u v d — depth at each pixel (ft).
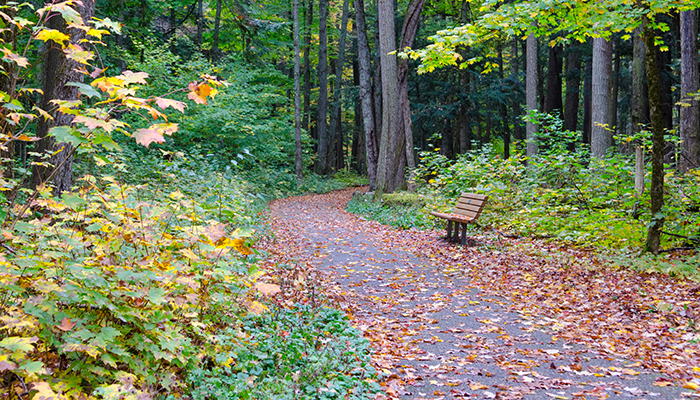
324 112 103.14
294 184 83.87
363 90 64.39
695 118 44.21
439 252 29.17
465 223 30.30
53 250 10.03
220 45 102.89
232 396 9.65
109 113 7.36
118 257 10.58
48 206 9.85
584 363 13.39
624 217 30.17
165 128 6.98
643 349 14.32
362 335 15.29
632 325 16.38
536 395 11.34
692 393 11.26
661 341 14.82
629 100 80.12
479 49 81.41
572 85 80.07
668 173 32.58
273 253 27.37
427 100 92.79
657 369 12.83
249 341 12.60
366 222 44.42
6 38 11.19
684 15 44.21
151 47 61.05
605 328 16.26
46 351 8.02
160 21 94.38
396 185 55.67
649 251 24.12
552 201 36.52
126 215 11.64
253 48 103.55
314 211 55.26
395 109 55.21
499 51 96.02
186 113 57.98
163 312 10.00
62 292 8.13
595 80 43.80
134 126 46.42
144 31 63.72
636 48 53.36
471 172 42.06
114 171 30.50
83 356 8.55
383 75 55.52
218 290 12.41
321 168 103.96
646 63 23.50
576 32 29.37
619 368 12.94
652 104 23.48
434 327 16.52
